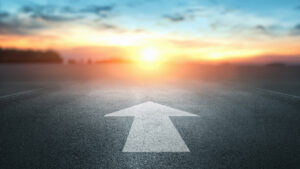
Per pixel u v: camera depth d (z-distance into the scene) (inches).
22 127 151.1
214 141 125.4
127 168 96.3
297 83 443.5
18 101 246.4
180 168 95.8
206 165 98.0
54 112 194.2
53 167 96.5
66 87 376.5
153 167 97.0
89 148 116.3
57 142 124.2
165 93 310.0
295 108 211.2
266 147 116.7
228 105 226.4
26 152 111.1
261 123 160.6
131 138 130.5
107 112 194.9
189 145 119.8
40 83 438.9
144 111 198.8
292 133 138.3
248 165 97.7
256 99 261.1
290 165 97.6
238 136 133.1
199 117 177.8
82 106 220.5
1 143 122.6
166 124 158.6
